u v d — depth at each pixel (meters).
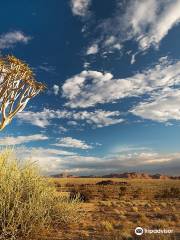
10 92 11.94
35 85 12.68
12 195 8.04
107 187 56.56
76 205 9.90
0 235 7.22
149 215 15.55
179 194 34.66
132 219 13.75
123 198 31.98
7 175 8.52
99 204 22.14
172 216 14.56
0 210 7.61
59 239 8.16
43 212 8.46
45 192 9.03
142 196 34.94
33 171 9.05
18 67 12.06
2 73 11.95
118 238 8.53
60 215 9.38
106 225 10.23
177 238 8.55
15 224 7.53
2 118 11.76
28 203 8.33
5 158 8.79
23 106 12.38
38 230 8.20
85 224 10.46
